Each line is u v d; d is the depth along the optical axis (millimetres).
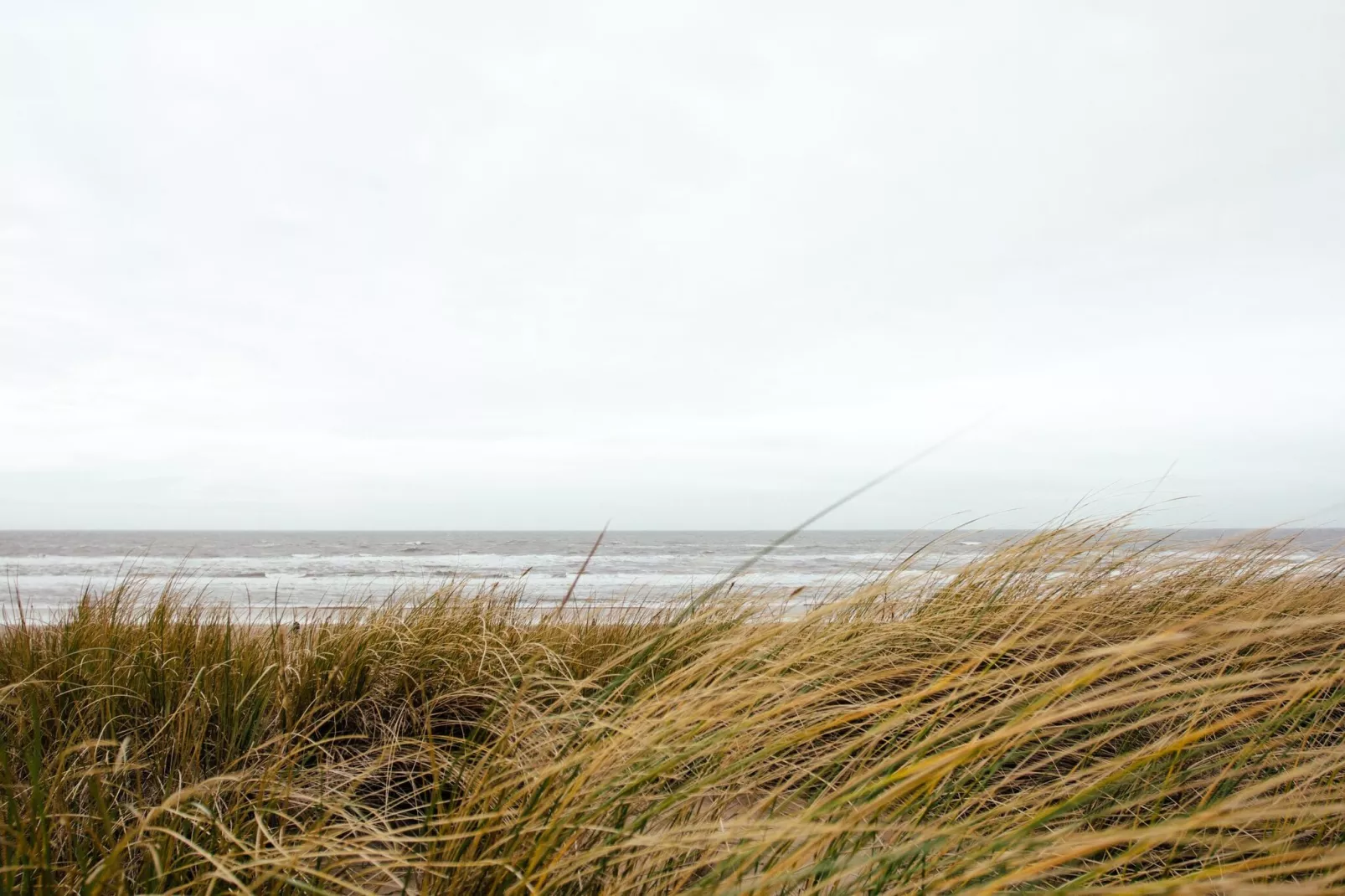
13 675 2635
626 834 1305
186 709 2248
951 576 3168
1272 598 2490
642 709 1502
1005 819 1460
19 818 1418
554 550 45344
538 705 2336
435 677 2889
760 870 1385
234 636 3312
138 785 1749
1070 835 1206
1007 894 1195
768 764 1690
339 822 1760
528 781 1511
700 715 1393
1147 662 1870
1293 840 1436
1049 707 1468
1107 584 2836
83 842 1579
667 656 2322
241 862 1408
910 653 2346
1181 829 1025
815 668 1926
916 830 1174
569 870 1243
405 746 2352
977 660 1373
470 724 2547
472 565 31609
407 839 1371
